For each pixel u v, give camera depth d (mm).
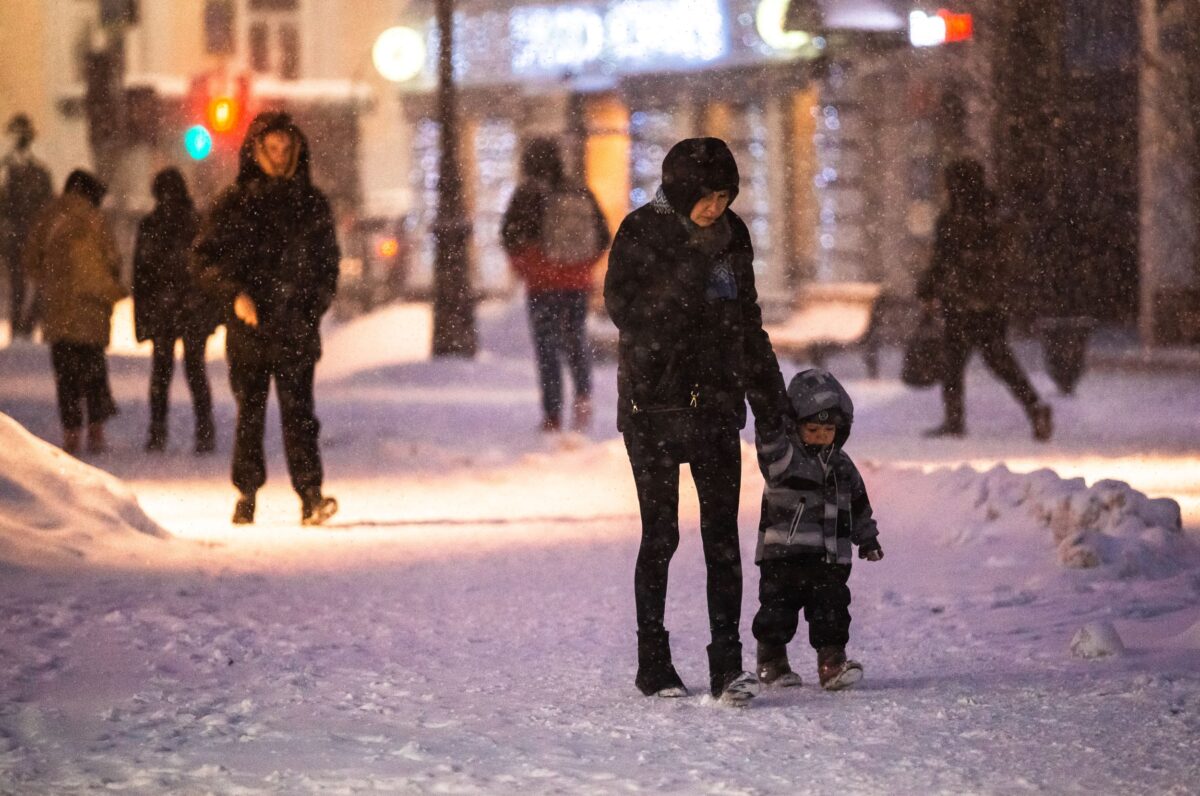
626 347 17672
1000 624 21719
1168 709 16500
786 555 18016
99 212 45188
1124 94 76250
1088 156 76375
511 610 23250
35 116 126688
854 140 88750
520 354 74000
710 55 93688
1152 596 23172
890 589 24281
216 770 14633
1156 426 51031
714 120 94562
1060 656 19656
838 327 70562
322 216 31031
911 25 82875
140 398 57125
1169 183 75062
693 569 26766
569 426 52812
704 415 17594
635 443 17734
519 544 29734
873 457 43281
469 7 104562
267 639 20891
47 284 44844
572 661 19875
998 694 17484
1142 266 76250
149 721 16562
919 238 86312
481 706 17406
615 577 26062
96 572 25078
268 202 30891
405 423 52469
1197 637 19766
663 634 17875
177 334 45219
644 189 97062
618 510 34906
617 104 97625
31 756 15156
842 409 18000
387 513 34469
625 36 97375
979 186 47906
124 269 105062
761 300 91875
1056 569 25172
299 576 25828
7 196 73375
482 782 14320
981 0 79438
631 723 16547
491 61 103875
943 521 28625
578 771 14664
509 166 104125
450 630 21797
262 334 31500
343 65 123750
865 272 88812
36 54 126688
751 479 35188
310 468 31969
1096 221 76188
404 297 105188
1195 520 30828
